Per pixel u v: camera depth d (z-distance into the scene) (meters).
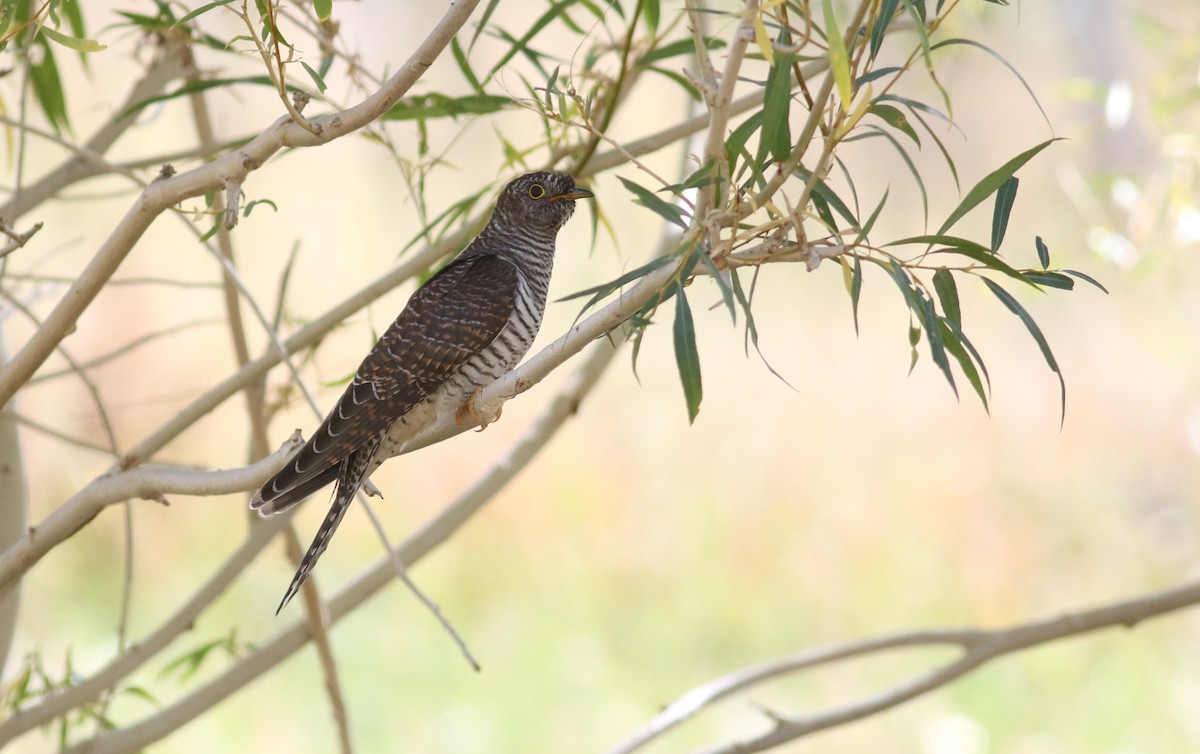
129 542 5.70
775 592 15.57
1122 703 13.49
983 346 20.62
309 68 3.82
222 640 6.07
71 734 11.98
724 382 19.39
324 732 13.00
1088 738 13.00
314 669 14.08
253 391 5.86
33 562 4.61
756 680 6.57
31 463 15.73
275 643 6.03
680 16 5.59
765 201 3.80
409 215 23.33
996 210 4.06
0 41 4.12
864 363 19.97
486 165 25.41
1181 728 13.02
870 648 6.55
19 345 16.08
